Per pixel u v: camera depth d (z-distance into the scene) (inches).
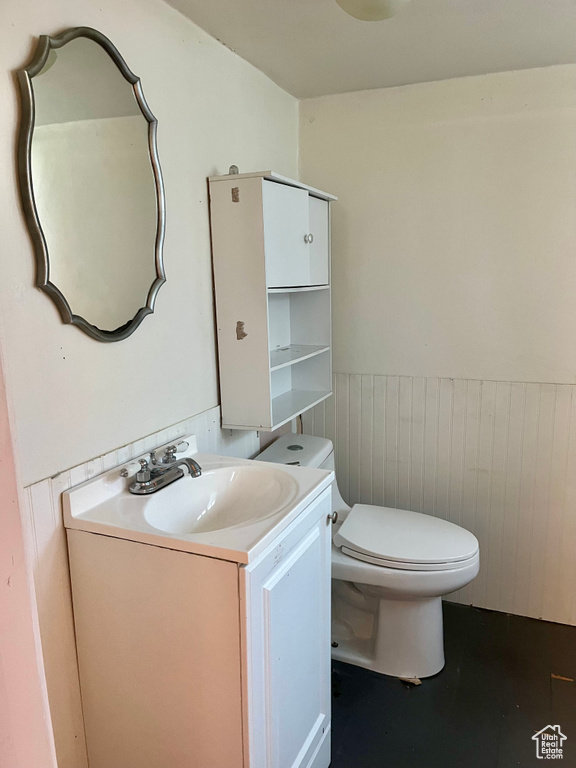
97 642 51.2
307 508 55.0
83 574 50.2
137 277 57.1
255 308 69.6
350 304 96.3
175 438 64.9
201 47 66.7
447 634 87.6
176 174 63.2
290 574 50.9
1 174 42.6
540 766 63.9
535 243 83.8
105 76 51.3
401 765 64.6
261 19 64.3
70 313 48.6
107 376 54.4
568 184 81.0
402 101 87.9
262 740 48.1
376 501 100.0
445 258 89.1
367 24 66.1
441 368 92.0
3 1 42.0
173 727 49.3
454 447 93.2
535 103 81.0
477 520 93.6
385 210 91.6
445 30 68.0
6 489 17.0
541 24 66.6
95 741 53.9
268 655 47.7
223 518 60.6
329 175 94.5
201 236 68.5
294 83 86.4
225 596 44.2
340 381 99.0
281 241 72.7
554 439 87.0
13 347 44.3
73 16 48.1
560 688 76.0
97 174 51.2
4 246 43.1
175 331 64.5
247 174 66.7
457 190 86.8
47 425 47.9
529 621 91.4
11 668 17.4
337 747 67.0
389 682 77.4
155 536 46.0
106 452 54.7
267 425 71.8
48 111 45.7
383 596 75.7
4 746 17.3
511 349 87.5
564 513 88.1
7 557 17.1
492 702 73.6
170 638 47.4
